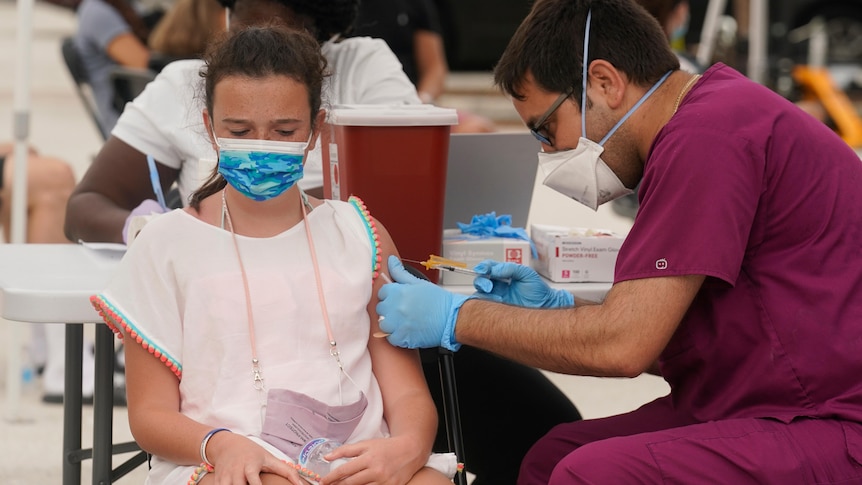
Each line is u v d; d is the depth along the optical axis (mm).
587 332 2480
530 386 3404
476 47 12445
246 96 2408
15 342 4758
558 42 2682
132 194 3562
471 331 2588
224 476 2219
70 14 26484
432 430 2498
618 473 2424
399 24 6742
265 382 2404
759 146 2504
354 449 2320
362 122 2838
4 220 5219
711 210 2438
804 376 2496
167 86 3549
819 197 2543
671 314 2451
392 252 2707
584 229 3146
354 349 2512
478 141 3209
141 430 2393
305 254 2533
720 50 10766
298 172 2455
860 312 2516
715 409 2617
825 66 12523
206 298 2430
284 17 3459
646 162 2643
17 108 4734
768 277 2539
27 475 4180
